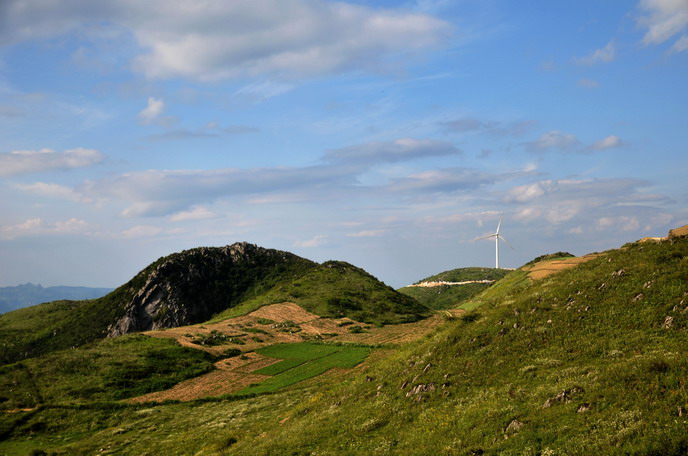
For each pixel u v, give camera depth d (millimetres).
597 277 46562
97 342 124250
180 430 63219
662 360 27031
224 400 81062
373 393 44469
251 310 171750
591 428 23891
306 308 173875
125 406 82188
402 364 49281
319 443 36531
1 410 79500
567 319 40625
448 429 30719
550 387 30203
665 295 37188
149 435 63281
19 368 99938
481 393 34219
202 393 88562
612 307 39156
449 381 38562
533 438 25312
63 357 106000
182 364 106312
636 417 23016
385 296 198375
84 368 100250
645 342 32156
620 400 25078
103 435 67312
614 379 27453
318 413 46125
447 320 59875
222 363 110750
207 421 65375
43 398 85750
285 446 37688
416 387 40125
